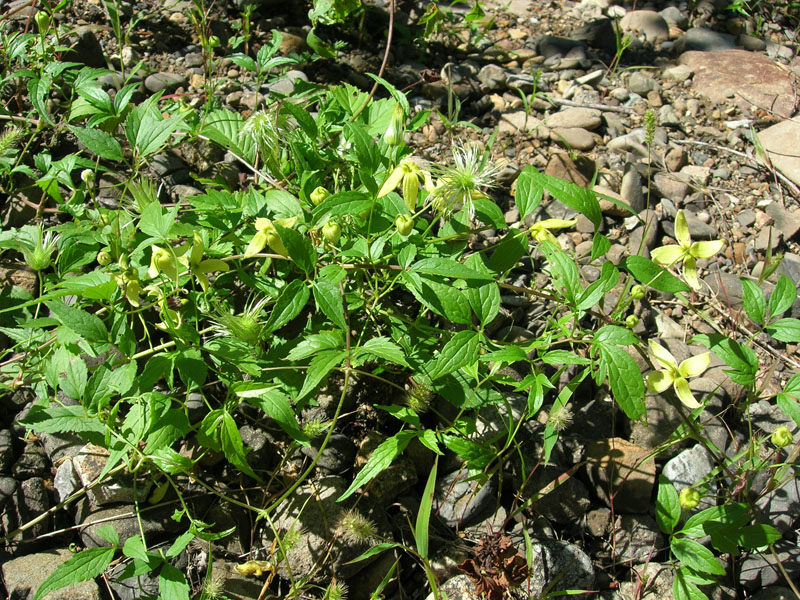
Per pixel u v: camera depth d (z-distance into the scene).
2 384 0.50
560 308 0.65
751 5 1.04
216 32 0.87
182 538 0.46
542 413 0.58
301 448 0.55
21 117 0.70
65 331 0.49
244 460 0.47
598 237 0.51
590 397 0.61
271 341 0.56
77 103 0.64
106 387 0.48
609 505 0.55
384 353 0.45
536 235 0.54
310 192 0.57
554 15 1.03
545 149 0.79
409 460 0.55
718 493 0.56
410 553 0.52
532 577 0.51
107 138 0.58
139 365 0.57
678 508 0.50
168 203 0.68
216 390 0.57
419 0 0.99
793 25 1.04
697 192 0.76
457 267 0.49
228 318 0.49
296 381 0.52
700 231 0.73
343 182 0.65
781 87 0.89
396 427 0.58
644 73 0.92
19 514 0.51
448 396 0.52
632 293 0.55
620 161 0.78
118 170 0.70
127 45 0.83
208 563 0.46
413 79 0.87
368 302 0.57
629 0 1.07
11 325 0.58
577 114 0.82
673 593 0.50
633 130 0.82
